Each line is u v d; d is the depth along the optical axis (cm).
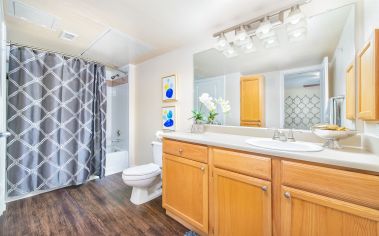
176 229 155
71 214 176
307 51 139
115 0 137
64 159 235
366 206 76
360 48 113
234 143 125
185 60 226
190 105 221
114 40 209
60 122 233
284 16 146
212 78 199
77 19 164
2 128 159
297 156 94
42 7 145
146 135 287
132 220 167
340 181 82
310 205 90
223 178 127
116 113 342
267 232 105
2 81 158
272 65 157
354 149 107
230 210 123
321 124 125
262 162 108
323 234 86
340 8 125
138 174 189
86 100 257
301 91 142
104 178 275
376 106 83
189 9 149
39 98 214
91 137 266
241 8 148
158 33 192
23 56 203
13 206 188
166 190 173
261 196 108
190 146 151
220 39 176
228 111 186
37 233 148
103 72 285
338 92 125
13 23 168
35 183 212
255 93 167
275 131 143
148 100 282
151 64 275
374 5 97
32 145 209
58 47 227
